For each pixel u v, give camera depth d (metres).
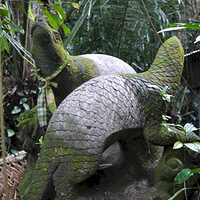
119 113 0.92
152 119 1.00
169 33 2.59
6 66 2.12
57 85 1.11
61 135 0.88
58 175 0.88
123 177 1.10
